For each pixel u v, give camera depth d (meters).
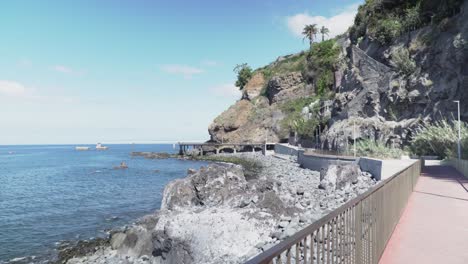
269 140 112.56
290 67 138.62
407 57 62.69
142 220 18.91
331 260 4.27
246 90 140.75
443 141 47.69
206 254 13.06
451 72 54.41
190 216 14.78
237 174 20.44
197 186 19.39
